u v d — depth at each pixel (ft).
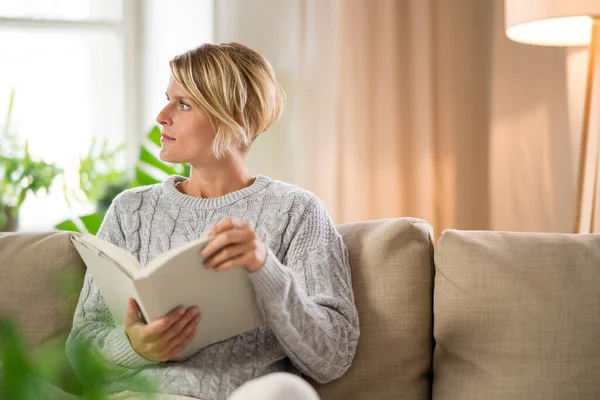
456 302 5.12
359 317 5.25
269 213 5.38
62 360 2.33
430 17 9.77
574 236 5.27
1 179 9.62
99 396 2.18
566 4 7.40
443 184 9.96
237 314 4.60
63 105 10.48
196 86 5.43
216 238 4.20
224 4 10.00
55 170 9.69
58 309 5.41
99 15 10.39
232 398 3.16
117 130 10.53
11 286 5.46
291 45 9.98
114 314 4.94
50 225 10.39
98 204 9.56
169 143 5.50
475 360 5.01
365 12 9.75
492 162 9.69
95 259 4.55
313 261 5.20
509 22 7.97
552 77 9.47
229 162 5.57
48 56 10.44
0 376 2.11
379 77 9.80
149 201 5.58
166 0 10.30
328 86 9.87
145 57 10.43
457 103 9.89
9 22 10.27
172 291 4.21
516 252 5.17
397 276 5.30
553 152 9.49
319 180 9.89
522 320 4.97
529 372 4.87
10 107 9.86
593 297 4.94
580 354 4.85
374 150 9.86
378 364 5.14
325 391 5.11
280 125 10.09
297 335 4.66
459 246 5.26
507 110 9.61
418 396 5.14
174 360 4.84
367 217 9.85
